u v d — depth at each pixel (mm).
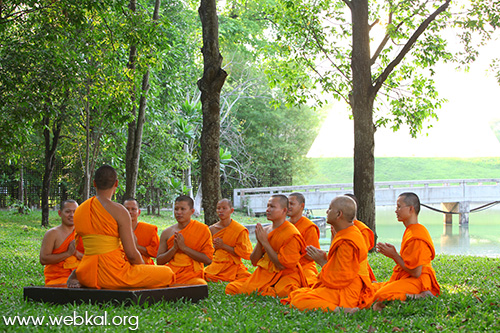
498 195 27641
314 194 28375
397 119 14414
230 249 7758
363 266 5672
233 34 25516
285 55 14961
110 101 12883
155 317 4711
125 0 11289
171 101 22219
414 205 5973
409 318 5078
